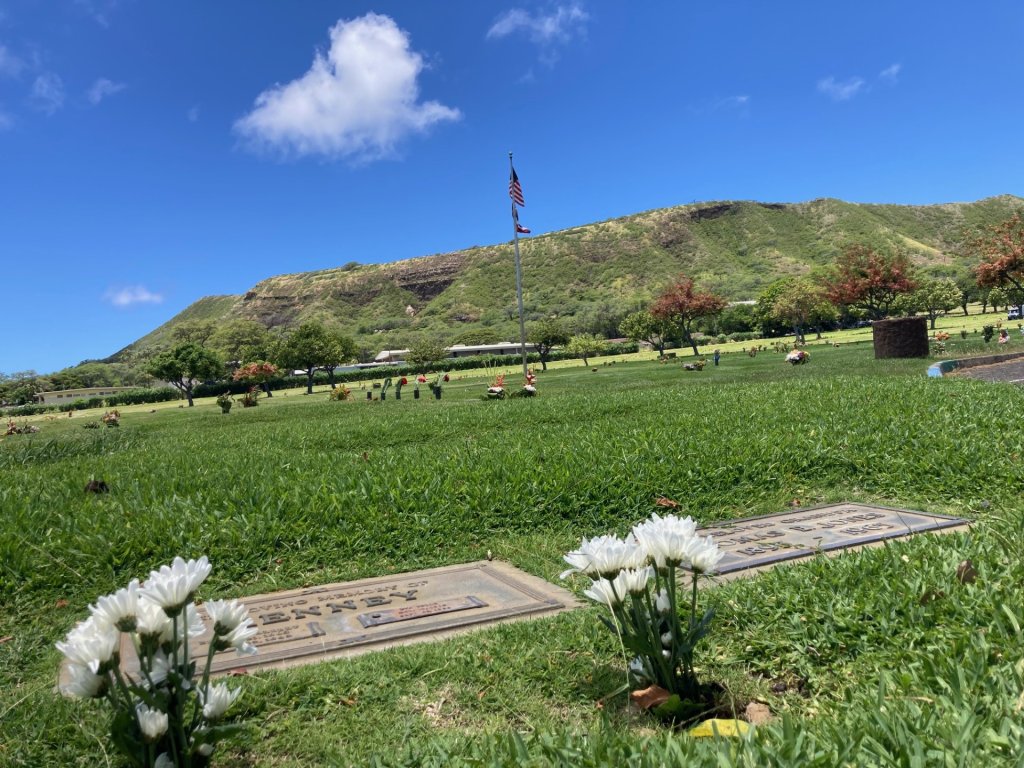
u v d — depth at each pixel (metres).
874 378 15.24
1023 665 2.30
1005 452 6.67
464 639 3.59
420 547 5.37
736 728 2.18
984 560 3.58
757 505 6.20
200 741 2.13
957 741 1.84
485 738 2.37
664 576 2.67
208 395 74.94
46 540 5.22
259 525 5.45
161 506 6.04
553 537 5.57
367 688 3.08
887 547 4.01
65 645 1.97
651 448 7.62
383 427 11.99
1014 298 60.34
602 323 106.06
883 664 2.74
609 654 3.28
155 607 2.07
